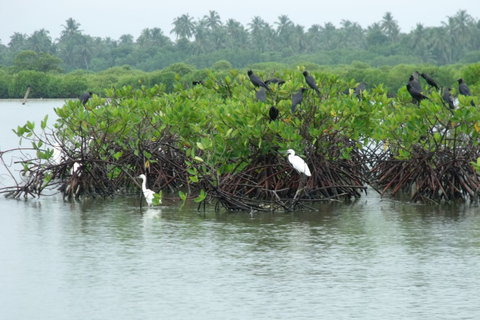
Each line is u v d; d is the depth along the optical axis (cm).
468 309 1859
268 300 1931
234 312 1841
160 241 2605
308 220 3002
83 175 3550
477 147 3491
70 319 1798
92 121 3422
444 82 15725
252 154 3331
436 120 3406
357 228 2838
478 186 3375
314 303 1908
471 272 2192
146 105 3588
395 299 1939
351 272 2195
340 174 3591
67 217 3067
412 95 3606
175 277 2144
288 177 3356
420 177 3444
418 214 3142
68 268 2245
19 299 1947
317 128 3366
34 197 3581
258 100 3186
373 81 16238
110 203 3425
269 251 2453
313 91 3369
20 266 2272
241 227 2852
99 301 1928
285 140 3225
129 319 1794
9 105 16362
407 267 2248
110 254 2419
